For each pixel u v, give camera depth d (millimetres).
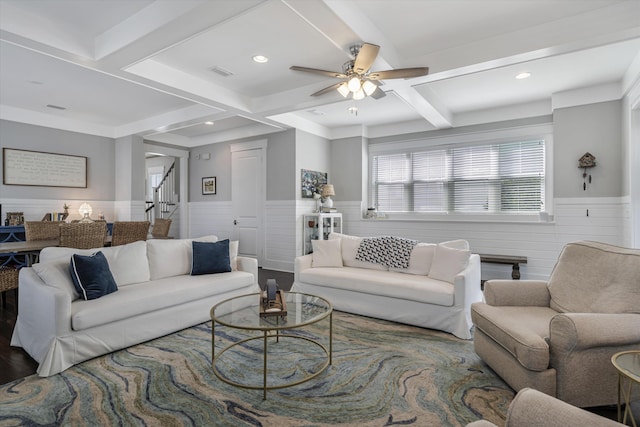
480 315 2322
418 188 6020
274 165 6078
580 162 4410
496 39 3115
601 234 4355
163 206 8672
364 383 2178
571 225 4547
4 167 5031
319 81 4137
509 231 5004
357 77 2871
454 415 1843
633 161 3773
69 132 5719
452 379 2227
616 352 1779
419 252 3672
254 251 6371
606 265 2197
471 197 5523
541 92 4547
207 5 2332
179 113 5203
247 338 2910
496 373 2250
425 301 3105
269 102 4605
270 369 2352
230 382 2156
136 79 3572
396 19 2838
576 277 2342
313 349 2691
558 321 1800
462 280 2959
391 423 1777
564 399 1760
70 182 5715
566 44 2844
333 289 3721
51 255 2824
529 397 1019
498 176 5297
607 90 4270
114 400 1981
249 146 6398
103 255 2943
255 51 3391
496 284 2512
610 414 1840
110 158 6242
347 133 6453
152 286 3035
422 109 4641
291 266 5875
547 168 4910
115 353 2598
